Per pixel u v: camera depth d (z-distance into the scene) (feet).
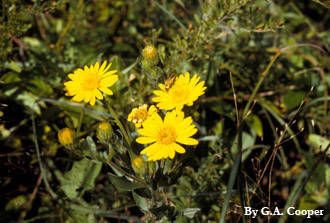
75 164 1.46
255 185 1.44
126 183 1.22
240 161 1.25
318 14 2.15
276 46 1.98
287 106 1.79
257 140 1.73
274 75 1.86
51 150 1.61
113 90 1.43
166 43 1.94
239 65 1.86
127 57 1.91
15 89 1.65
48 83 1.72
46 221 1.45
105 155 1.24
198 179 1.53
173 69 1.54
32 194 1.49
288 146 1.74
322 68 1.87
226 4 1.51
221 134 1.67
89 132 1.66
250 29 1.59
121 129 1.22
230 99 1.80
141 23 2.03
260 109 1.82
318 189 1.55
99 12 2.05
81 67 1.74
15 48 1.77
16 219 1.46
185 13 1.98
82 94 1.24
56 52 1.82
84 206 1.42
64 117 1.70
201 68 1.75
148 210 1.29
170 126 1.16
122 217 1.26
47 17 1.95
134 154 1.22
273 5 2.03
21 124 1.62
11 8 1.55
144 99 1.61
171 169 1.27
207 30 1.56
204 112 1.70
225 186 1.52
